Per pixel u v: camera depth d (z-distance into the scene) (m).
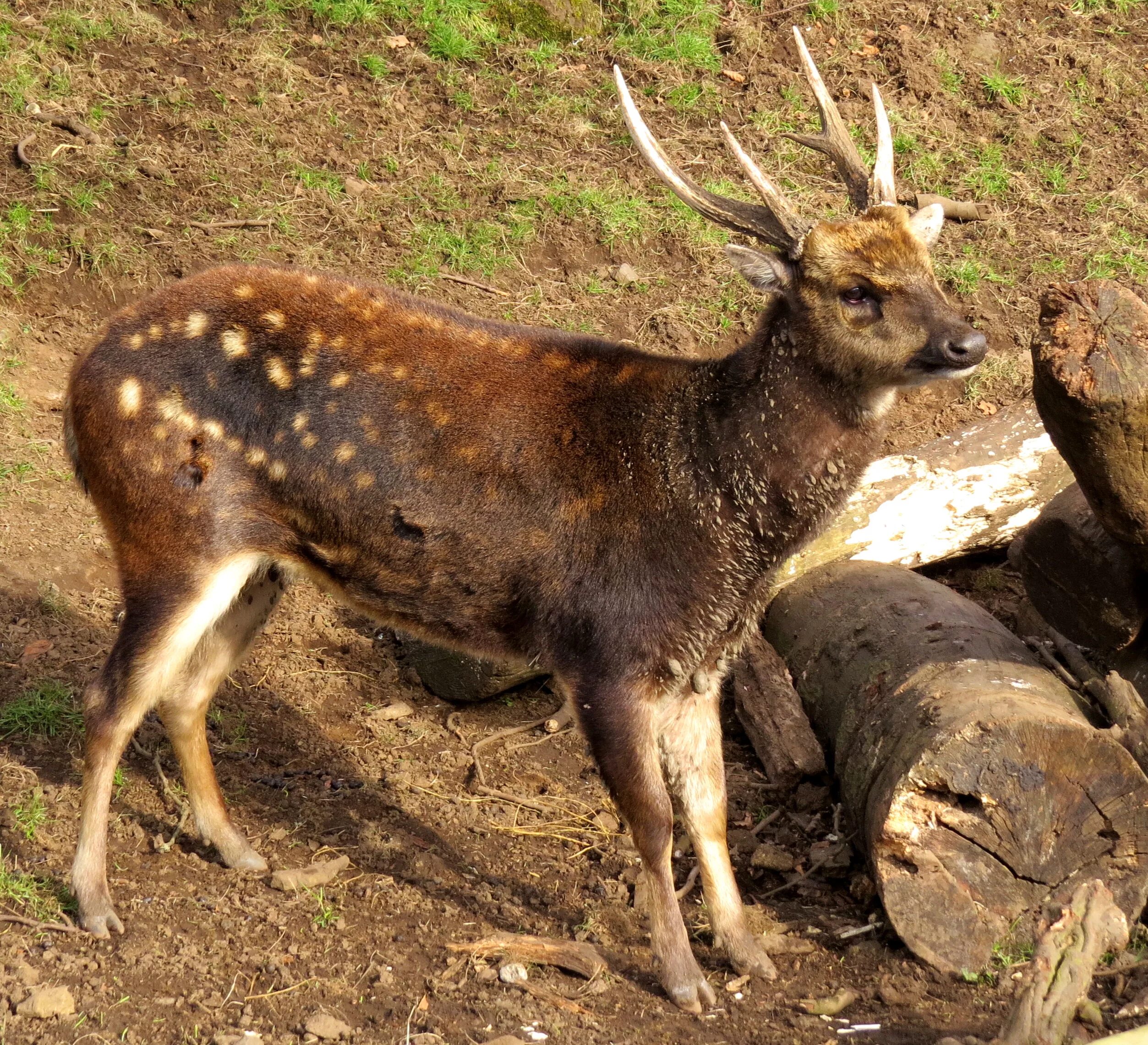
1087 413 7.66
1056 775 7.92
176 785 9.48
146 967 7.54
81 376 8.25
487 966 7.82
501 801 9.88
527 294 14.62
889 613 9.94
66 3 16.92
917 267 7.82
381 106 16.55
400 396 8.16
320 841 9.16
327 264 14.57
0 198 14.39
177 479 8.02
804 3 18.45
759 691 10.30
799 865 9.21
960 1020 7.50
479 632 8.45
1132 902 8.09
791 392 7.95
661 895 7.86
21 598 10.84
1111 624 9.59
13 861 8.41
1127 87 17.81
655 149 8.14
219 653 8.70
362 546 8.28
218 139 15.70
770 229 8.03
